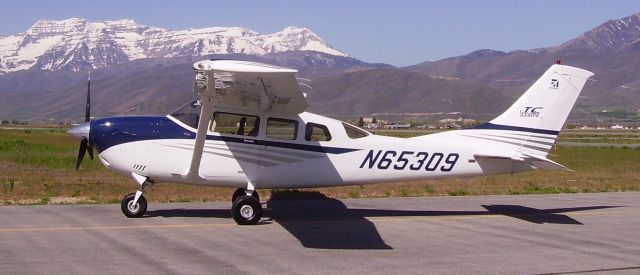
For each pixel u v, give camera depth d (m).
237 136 11.52
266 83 9.62
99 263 8.29
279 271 8.06
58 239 9.70
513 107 12.34
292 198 14.78
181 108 11.73
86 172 20.55
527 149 12.31
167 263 8.34
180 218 11.77
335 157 11.89
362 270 8.18
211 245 9.48
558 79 12.28
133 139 11.42
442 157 12.17
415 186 17.48
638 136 94.38
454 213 12.83
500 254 9.13
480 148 12.30
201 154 10.92
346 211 12.91
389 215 12.48
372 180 12.09
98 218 11.59
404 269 8.26
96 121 11.64
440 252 9.23
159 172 11.45
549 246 9.69
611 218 12.35
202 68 8.80
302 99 10.53
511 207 13.74
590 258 8.93
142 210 11.77
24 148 33.19
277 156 11.66
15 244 9.32
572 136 92.44
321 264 8.45
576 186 18.22
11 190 15.50
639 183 19.17
